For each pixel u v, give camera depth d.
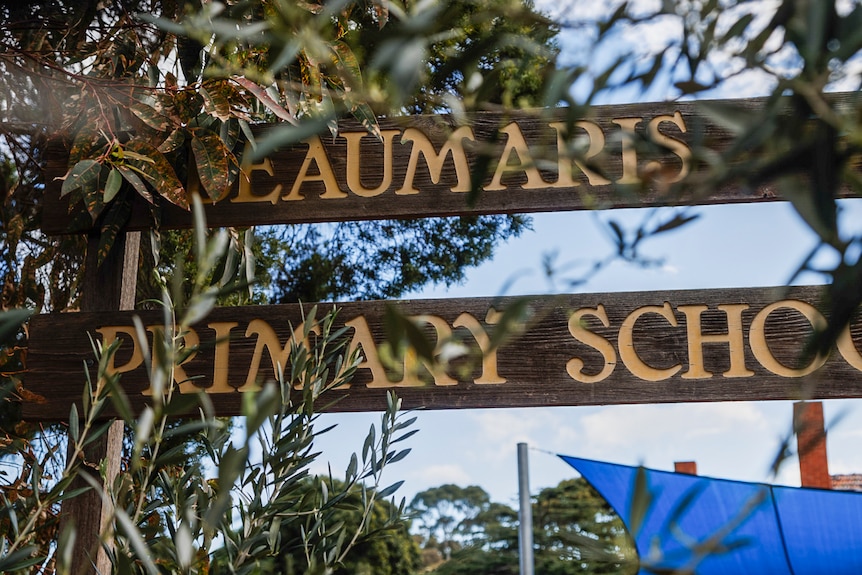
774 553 3.99
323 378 1.73
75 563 2.41
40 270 3.85
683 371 2.44
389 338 0.51
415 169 2.65
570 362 2.47
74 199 2.64
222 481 0.52
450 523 24.75
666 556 0.56
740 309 2.46
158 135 2.64
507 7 0.60
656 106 2.49
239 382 2.55
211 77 2.45
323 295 7.56
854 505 3.91
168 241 4.77
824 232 0.48
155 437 1.12
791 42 0.52
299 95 2.47
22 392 2.58
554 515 16.36
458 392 2.46
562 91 0.57
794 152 0.48
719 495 3.70
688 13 0.57
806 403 0.53
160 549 1.22
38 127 3.29
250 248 3.23
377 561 16.66
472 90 0.64
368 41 0.55
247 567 1.16
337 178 2.68
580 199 2.51
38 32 3.10
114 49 2.89
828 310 0.52
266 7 2.05
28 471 2.22
